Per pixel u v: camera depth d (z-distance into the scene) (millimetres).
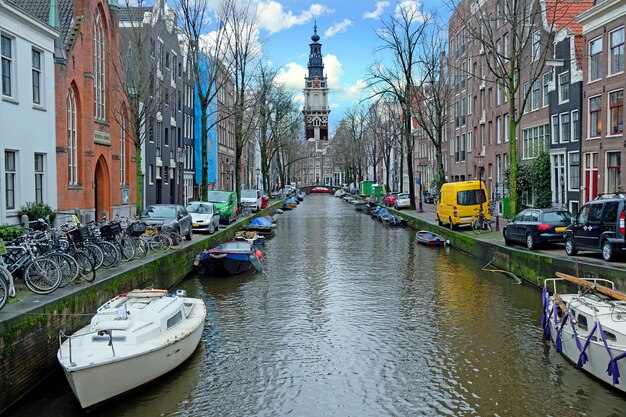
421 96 41062
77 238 13938
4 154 17750
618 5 24250
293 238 33844
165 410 9094
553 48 31203
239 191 43125
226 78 35031
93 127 25781
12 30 18047
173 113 43969
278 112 62125
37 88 20250
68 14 25359
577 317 10820
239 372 10750
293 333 13258
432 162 66438
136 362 9234
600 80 25953
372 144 86188
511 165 25125
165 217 21797
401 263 23469
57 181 21875
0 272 10617
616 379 9297
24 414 8828
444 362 11219
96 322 10234
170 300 11508
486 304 15828
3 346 8680
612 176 25547
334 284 19000
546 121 32688
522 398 9461
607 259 15133
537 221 19609
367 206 60656
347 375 10602
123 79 28781
